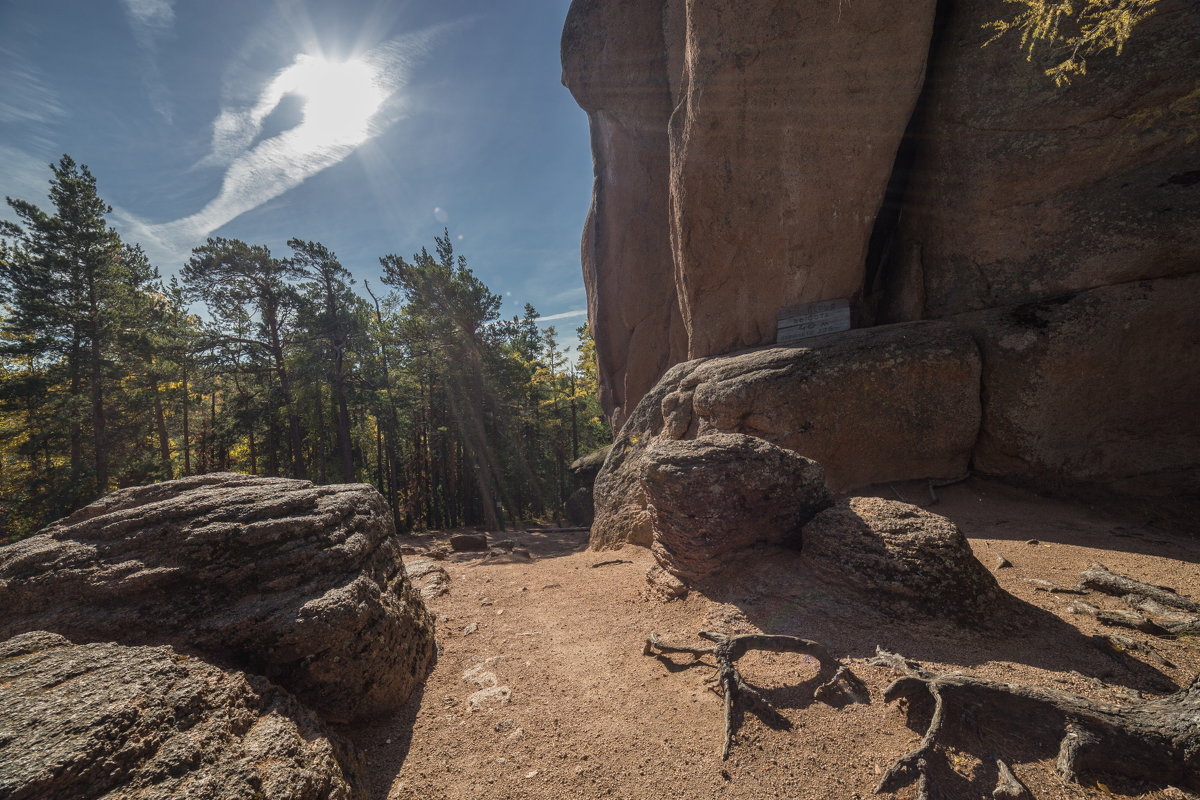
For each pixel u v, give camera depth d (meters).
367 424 36.47
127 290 23.36
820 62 9.59
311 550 3.94
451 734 3.55
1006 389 8.14
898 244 10.60
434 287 24.38
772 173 10.55
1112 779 2.69
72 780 2.01
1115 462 7.41
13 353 20.27
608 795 2.91
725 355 11.34
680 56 15.47
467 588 7.24
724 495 5.50
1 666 2.65
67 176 21.75
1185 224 7.01
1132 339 7.32
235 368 25.56
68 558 3.59
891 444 8.55
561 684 4.17
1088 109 7.84
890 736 3.18
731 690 3.60
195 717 2.59
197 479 4.99
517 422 31.77
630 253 19.17
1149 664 3.61
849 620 4.36
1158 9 7.32
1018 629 4.12
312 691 3.41
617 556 8.78
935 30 9.62
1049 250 8.18
